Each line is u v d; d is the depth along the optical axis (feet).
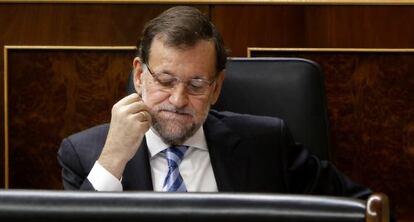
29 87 21.01
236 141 14.32
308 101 15.37
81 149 14.01
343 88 21.15
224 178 13.91
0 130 20.89
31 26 20.89
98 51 21.02
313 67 15.53
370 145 21.09
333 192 14.57
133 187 13.38
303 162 14.56
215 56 12.98
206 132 14.39
